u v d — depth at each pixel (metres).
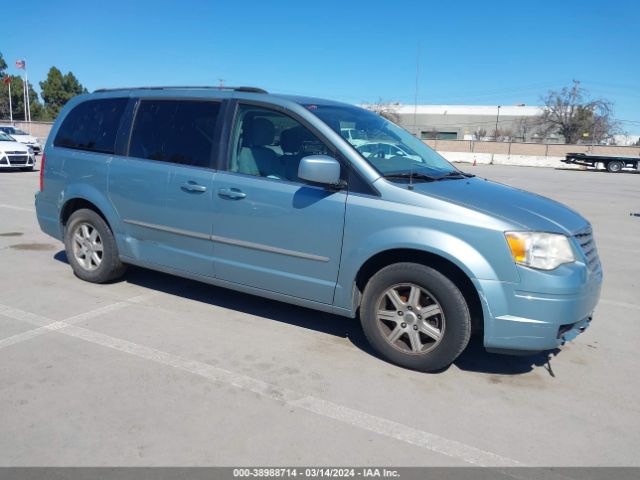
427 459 2.84
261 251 4.26
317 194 3.97
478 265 3.46
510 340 3.50
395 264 3.76
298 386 3.56
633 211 13.70
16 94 66.38
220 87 4.66
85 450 2.79
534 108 82.62
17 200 11.15
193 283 5.70
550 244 3.46
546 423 3.24
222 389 3.48
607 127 66.94
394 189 3.75
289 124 4.20
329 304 4.06
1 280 5.62
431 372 3.82
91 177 5.25
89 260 5.52
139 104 5.08
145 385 3.49
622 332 4.85
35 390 3.38
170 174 4.68
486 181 4.66
